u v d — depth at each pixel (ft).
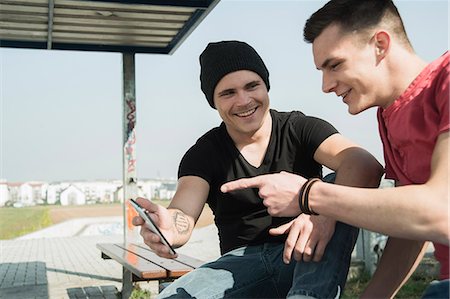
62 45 28.63
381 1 7.27
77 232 68.33
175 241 9.08
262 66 10.11
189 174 10.19
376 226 6.42
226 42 10.09
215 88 9.98
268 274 9.41
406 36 7.40
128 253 21.21
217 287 9.20
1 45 27.99
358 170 8.58
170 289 9.28
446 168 6.24
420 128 7.11
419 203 6.12
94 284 28.40
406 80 7.30
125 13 24.75
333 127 9.96
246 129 9.77
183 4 23.65
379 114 8.00
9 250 44.21
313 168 10.16
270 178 7.23
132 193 28.19
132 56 28.63
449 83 6.72
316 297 7.55
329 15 7.29
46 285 28.19
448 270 7.32
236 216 10.06
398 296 19.43
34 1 23.22
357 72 7.27
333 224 7.76
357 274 23.68
